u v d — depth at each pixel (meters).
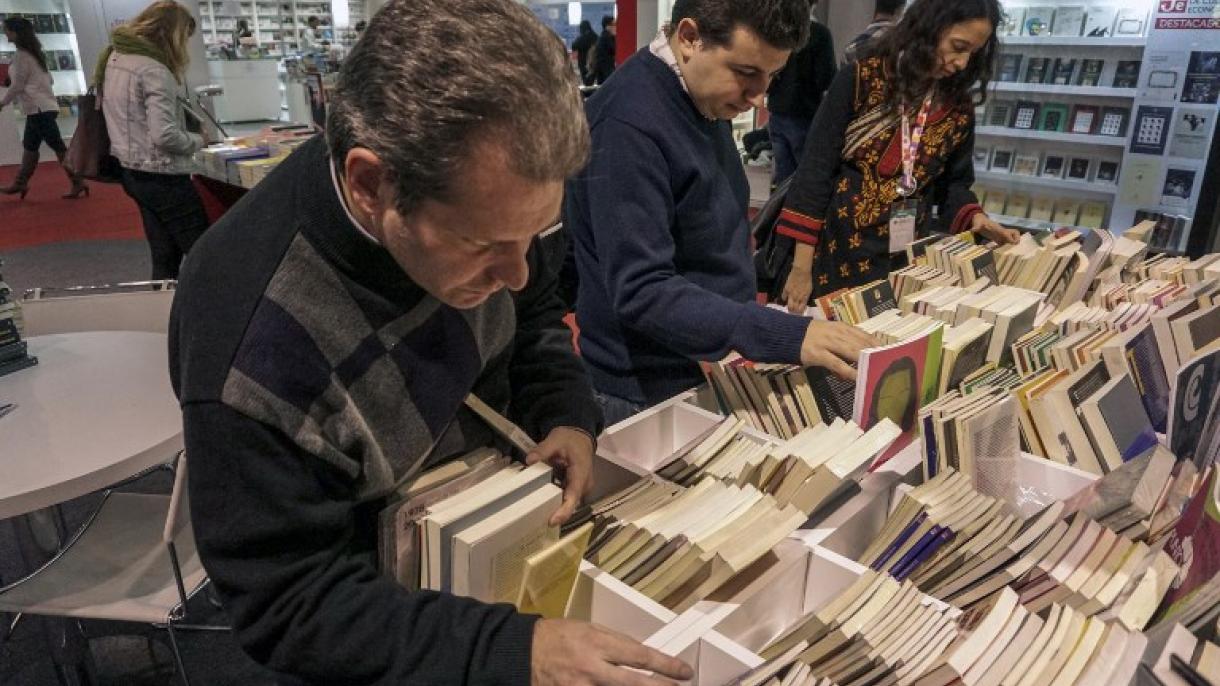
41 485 1.41
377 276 0.73
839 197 2.20
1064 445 1.30
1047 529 1.01
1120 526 1.00
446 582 0.83
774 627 1.04
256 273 0.70
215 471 0.68
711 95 1.27
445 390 0.84
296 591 0.71
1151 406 1.44
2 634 2.08
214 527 0.69
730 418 1.31
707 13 1.19
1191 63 3.86
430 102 0.55
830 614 0.90
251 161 3.63
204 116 4.59
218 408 0.67
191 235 3.96
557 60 0.61
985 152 4.72
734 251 1.46
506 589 0.86
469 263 0.65
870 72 2.07
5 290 1.88
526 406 1.07
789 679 0.79
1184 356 1.45
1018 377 1.47
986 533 1.03
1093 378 1.35
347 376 0.74
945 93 2.11
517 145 0.56
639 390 1.50
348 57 0.61
